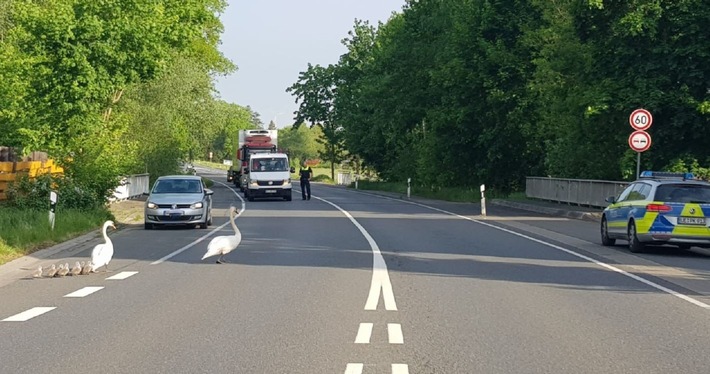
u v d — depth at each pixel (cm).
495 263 1725
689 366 823
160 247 2102
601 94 3159
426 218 3250
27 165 2934
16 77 2927
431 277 1494
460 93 4988
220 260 1730
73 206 2825
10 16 3903
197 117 6038
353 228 2700
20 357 861
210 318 1085
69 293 1314
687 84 3070
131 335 976
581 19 3388
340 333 984
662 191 1938
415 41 6262
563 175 4231
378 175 8369
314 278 1476
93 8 2961
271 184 4794
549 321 1070
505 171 5353
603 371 801
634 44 3170
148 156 5069
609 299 1259
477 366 819
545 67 3853
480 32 4825
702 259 1873
